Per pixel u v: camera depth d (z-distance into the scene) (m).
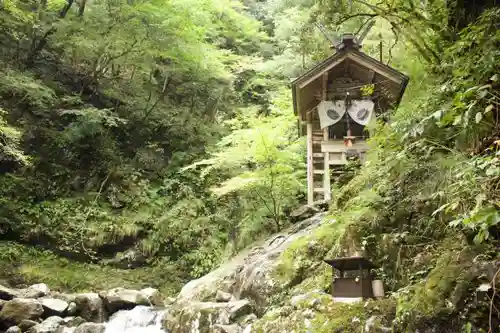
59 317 7.84
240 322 5.78
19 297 8.50
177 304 7.57
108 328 7.83
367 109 9.30
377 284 4.45
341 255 5.12
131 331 7.57
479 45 3.79
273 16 21.16
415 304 3.46
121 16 13.92
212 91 17.67
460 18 5.16
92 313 8.31
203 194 14.12
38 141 13.45
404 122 4.55
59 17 14.85
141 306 8.53
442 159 4.23
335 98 9.58
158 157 15.64
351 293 4.33
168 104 17.45
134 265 12.20
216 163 11.08
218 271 8.33
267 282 6.10
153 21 14.02
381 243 4.97
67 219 12.23
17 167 12.60
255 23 19.98
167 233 12.95
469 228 3.51
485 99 3.51
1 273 10.01
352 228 5.29
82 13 15.29
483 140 3.79
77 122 13.93
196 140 16.39
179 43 14.38
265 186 9.77
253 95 19.08
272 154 9.66
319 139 10.51
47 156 13.40
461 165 3.75
